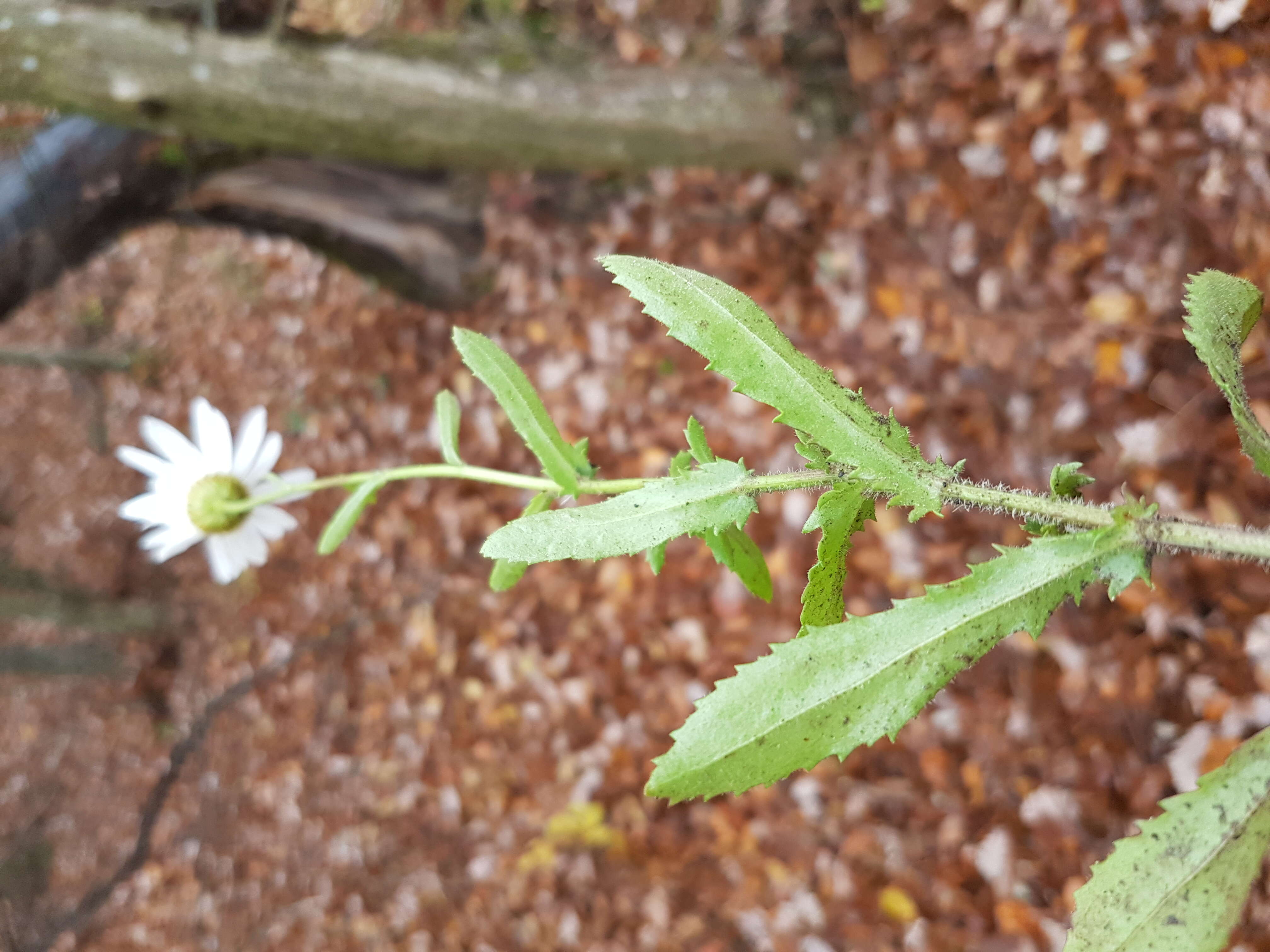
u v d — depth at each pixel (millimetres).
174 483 245
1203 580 483
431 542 876
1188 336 125
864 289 637
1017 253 577
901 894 552
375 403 947
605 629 732
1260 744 106
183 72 560
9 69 532
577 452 167
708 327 125
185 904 917
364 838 833
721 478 128
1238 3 489
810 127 640
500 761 770
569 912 685
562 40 644
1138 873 105
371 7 629
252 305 1073
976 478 570
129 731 1064
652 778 107
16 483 1190
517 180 741
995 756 536
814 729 110
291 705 935
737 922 610
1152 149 527
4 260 617
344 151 634
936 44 600
